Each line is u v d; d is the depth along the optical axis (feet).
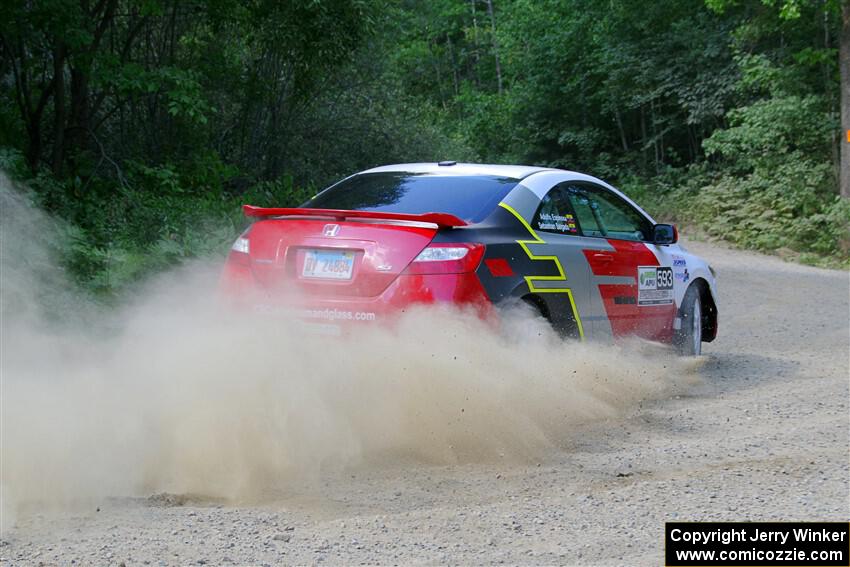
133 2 45.32
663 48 107.04
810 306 44.34
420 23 165.37
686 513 14.40
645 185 105.40
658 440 19.15
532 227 21.34
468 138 136.98
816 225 76.84
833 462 17.42
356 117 72.23
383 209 20.93
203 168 50.65
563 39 120.16
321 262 19.33
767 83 85.25
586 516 14.21
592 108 123.13
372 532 13.29
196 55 56.49
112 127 53.72
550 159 128.88
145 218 34.17
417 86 188.65
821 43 87.81
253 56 60.18
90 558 11.98
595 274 22.84
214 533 13.08
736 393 24.29
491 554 12.49
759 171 82.99
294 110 65.82
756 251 77.15
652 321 25.82
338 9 52.65
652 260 25.79
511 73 137.90
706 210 84.94
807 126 81.71
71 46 41.09
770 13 85.66
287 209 20.31
